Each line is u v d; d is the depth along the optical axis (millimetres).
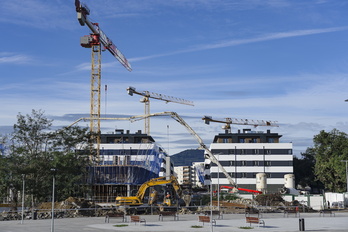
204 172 153500
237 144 141250
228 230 40875
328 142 121500
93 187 104188
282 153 140250
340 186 114625
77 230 41406
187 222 50250
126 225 46281
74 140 90125
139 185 109875
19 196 86062
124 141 150750
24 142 84125
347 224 47688
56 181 82062
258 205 86062
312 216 62531
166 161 182250
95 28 156125
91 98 161375
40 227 44625
